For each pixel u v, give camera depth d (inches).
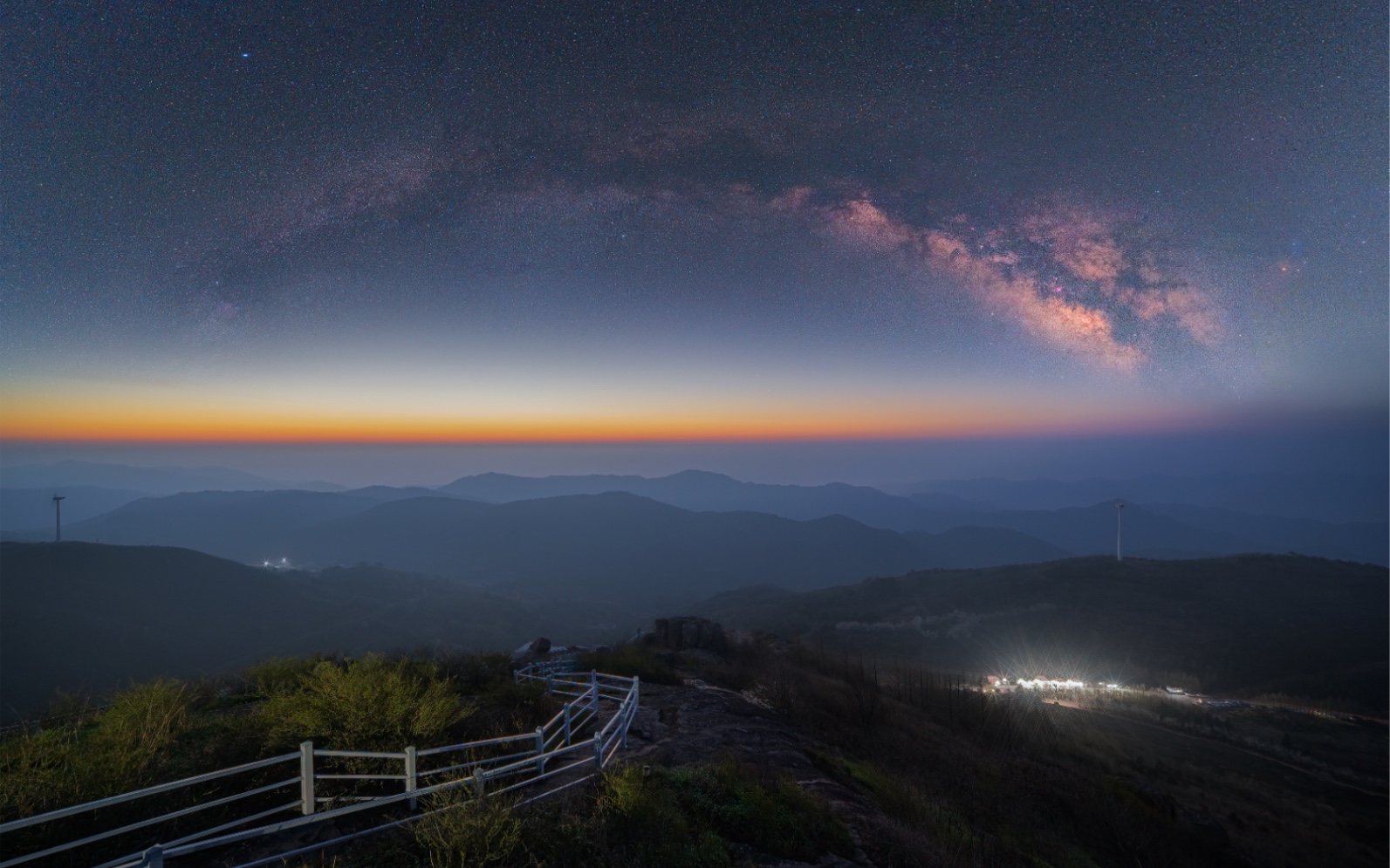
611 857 262.2
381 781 318.0
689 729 533.3
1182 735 1262.3
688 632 1152.2
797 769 472.4
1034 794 603.5
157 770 296.5
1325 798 950.4
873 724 732.7
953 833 429.4
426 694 402.6
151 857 198.7
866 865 332.8
